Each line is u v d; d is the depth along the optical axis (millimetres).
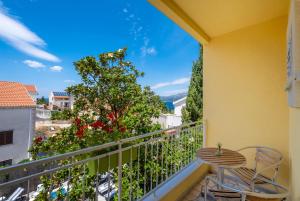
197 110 7652
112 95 6852
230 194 1979
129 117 6145
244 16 2852
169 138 2699
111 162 1724
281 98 2877
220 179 2334
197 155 2496
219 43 3479
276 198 1523
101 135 1814
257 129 3078
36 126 13305
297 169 1723
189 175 2828
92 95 7078
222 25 3119
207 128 3572
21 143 11695
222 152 2592
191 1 2461
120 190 1796
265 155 2713
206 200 2164
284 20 2863
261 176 2451
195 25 3051
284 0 2451
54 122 8492
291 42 1500
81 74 7133
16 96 11891
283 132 2848
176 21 2787
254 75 3117
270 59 2982
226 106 3381
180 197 2572
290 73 1594
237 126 3266
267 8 2652
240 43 3256
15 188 1532
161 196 2189
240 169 2629
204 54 3652
